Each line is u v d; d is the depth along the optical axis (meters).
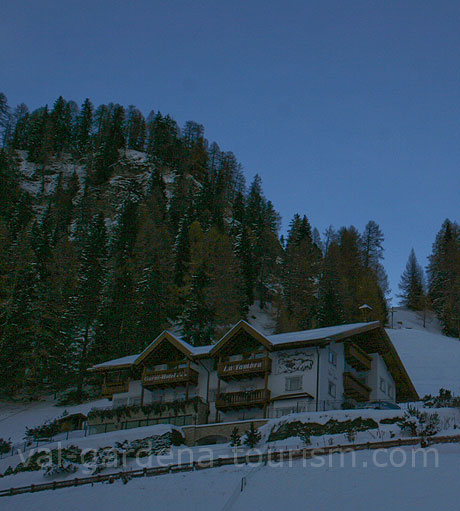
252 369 54.00
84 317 81.88
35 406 72.94
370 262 149.50
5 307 81.81
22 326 79.44
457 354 86.06
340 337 53.62
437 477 29.41
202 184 162.25
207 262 103.19
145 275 95.44
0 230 99.94
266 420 45.94
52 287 92.12
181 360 58.91
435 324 134.00
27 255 90.06
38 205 167.00
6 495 38.69
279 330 98.19
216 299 91.31
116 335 81.62
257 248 128.88
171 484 34.66
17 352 77.50
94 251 105.75
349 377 56.03
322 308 98.56
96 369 60.59
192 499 31.95
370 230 152.88
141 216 131.62
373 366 59.66
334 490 29.67
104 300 93.44
